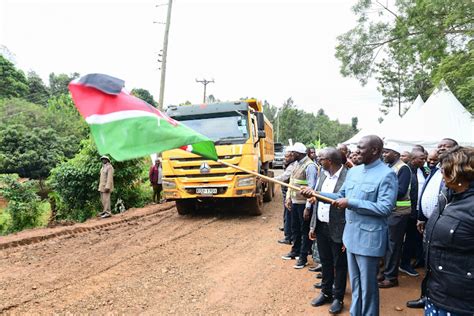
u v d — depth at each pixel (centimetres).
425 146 1043
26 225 1077
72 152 2677
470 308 221
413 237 539
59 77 5831
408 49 1170
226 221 930
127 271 549
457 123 1072
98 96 265
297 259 612
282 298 455
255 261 602
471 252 219
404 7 1158
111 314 408
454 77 1073
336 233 392
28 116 3162
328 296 434
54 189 1238
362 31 1334
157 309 422
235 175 866
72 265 577
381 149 340
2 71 4356
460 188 229
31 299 444
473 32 1005
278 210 1088
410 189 496
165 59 1848
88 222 934
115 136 260
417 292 471
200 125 916
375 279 337
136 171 1264
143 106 279
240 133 885
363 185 339
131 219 984
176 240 739
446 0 1000
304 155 576
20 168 2292
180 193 898
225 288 486
